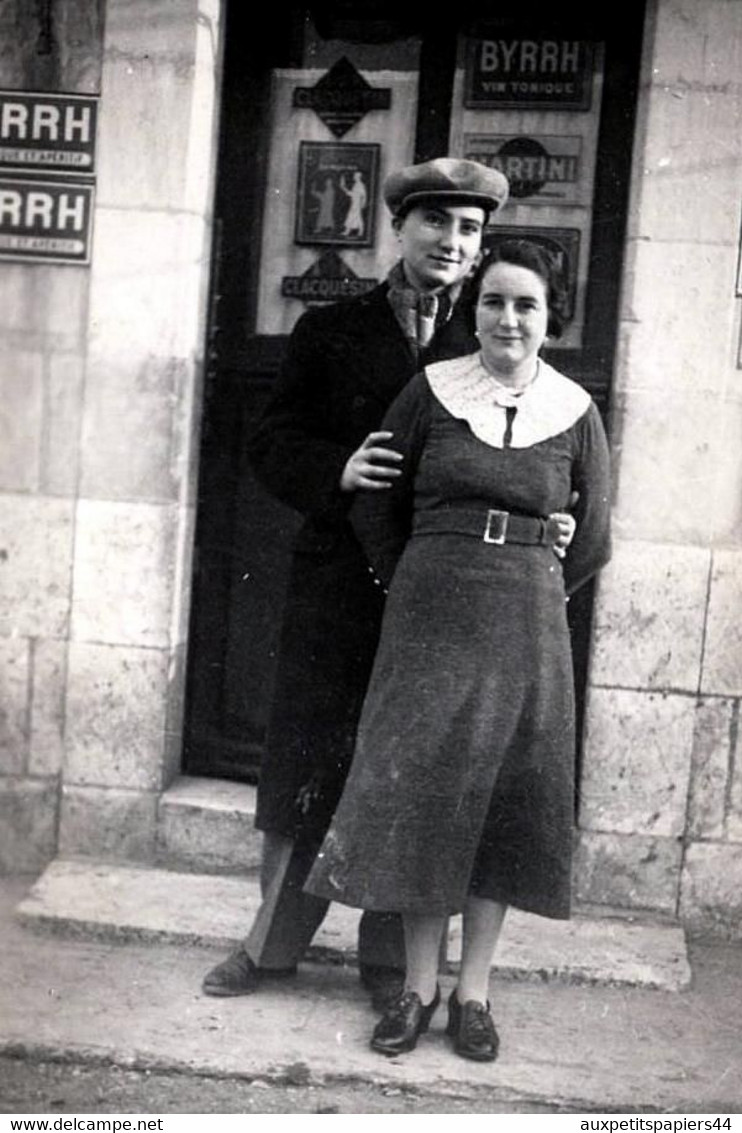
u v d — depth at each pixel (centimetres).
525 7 424
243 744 446
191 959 368
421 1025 319
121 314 420
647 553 403
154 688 424
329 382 334
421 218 322
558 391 312
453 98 430
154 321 419
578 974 367
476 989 322
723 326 399
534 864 310
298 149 439
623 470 403
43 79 417
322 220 440
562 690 310
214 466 445
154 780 425
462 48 429
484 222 329
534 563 307
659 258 399
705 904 407
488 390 308
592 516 316
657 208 399
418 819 302
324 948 366
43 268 421
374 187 436
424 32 430
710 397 400
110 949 372
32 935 379
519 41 425
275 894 342
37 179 420
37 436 424
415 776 302
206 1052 315
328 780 333
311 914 346
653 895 409
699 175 396
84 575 425
